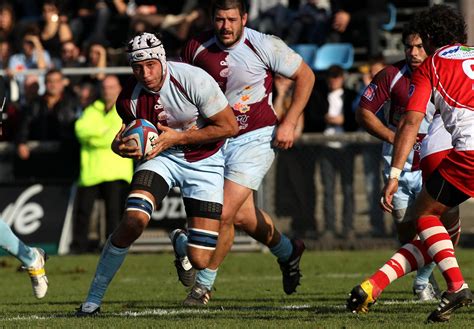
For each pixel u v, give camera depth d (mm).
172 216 51906
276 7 62875
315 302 29438
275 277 40062
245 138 29062
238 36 28203
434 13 23562
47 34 63438
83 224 50656
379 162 50969
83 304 25625
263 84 28906
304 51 59562
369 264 44406
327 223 51500
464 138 22109
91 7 66625
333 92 52406
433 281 30406
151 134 24578
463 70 22359
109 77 48969
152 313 26266
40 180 52625
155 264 46375
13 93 55188
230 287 35594
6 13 63594
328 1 69250
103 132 49188
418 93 22219
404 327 21516
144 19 60500
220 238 28984
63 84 54469
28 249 26031
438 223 22484
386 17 63969
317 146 51406
